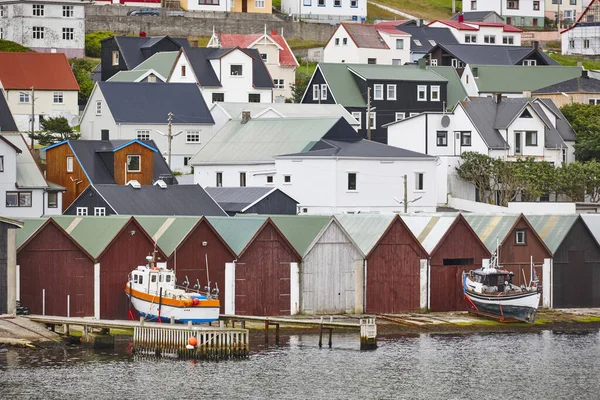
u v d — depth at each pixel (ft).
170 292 626.23
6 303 625.00
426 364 599.16
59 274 645.51
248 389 543.80
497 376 579.48
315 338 655.35
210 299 628.69
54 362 581.12
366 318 634.43
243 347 603.26
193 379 556.51
